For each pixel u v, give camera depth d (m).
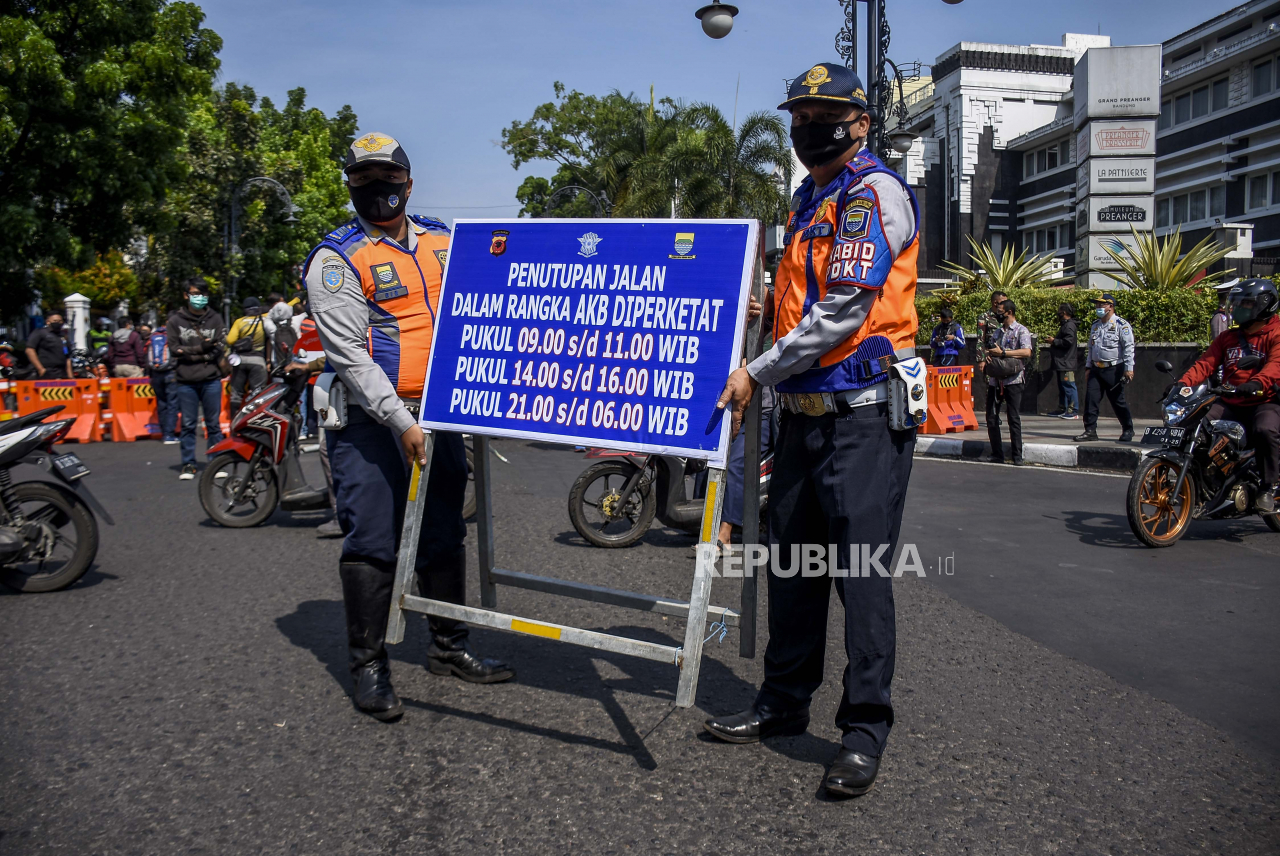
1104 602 4.85
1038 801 2.74
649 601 3.42
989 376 10.54
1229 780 2.89
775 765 2.96
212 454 6.75
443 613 3.19
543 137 40.69
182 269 29.84
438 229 3.68
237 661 3.86
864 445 2.84
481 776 2.87
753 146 30.55
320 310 3.26
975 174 38.34
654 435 2.96
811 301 2.95
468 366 3.31
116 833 2.52
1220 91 31.20
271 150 38.81
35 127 17.23
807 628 3.09
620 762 2.97
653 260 3.10
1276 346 6.16
